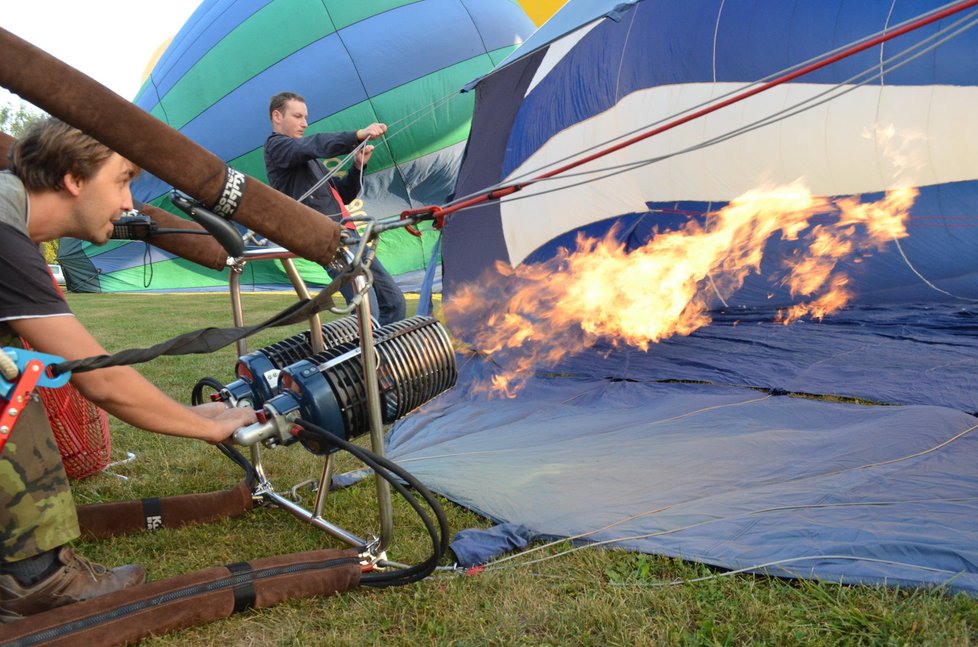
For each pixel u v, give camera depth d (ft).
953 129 20.39
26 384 5.96
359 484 10.53
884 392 13.23
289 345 8.89
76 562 6.97
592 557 8.09
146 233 8.73
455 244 19.97
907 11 20.31
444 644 6.62
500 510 9.38
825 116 21.86
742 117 22.91
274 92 41.29
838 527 8.14
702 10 22.47
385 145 40.81
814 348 16.67
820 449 10.69
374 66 40.73
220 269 9.02
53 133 6.33
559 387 15.61
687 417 12.80
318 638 6.76
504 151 20.67
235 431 7.10
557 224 22.89
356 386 7.55
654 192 24.75
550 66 20.80
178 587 6.80
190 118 43.01
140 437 13.10
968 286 20.63
